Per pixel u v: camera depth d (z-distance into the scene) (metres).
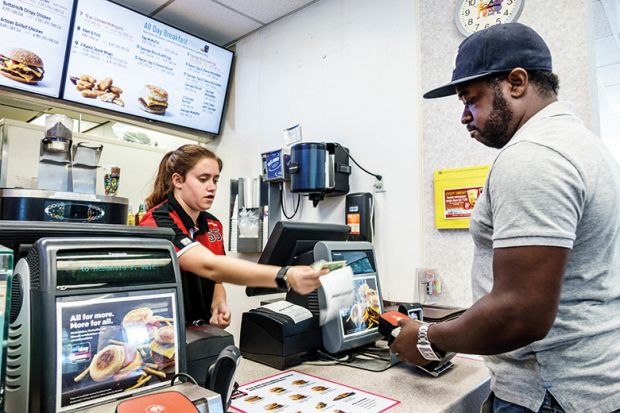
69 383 0.62
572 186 0.73
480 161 1.88
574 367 0.79
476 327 0.80
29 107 2.72
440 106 2.01
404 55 2.17
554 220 0.72
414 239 2.07
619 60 3.79
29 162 2.37
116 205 1.71
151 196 1.75
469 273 1.88
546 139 0.79
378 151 2.24
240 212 2.80
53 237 0.70
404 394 1.11
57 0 2.28
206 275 1.18
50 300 0.63
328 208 2.45
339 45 2.47
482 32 0.93
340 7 2.48
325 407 1.02
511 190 0.76
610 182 0.80
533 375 0.83
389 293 2.14
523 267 0.72
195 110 2.97
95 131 3.46
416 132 2.09
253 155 2.95
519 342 0.75
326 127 2.51
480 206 0.91
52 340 0.62
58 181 1.69
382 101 2.24
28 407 0.62
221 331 1.00
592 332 0.78
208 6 2.68
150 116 2.74
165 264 0.79
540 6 1.73
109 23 2.47
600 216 0.78
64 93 2.39
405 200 2.12
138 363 0.69
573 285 0.80
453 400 1.08
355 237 2.20
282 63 2.79
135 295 0.72
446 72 2.00
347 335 1.39
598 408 0.77
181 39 2.79
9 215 1.49
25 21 2.21
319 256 1.41
